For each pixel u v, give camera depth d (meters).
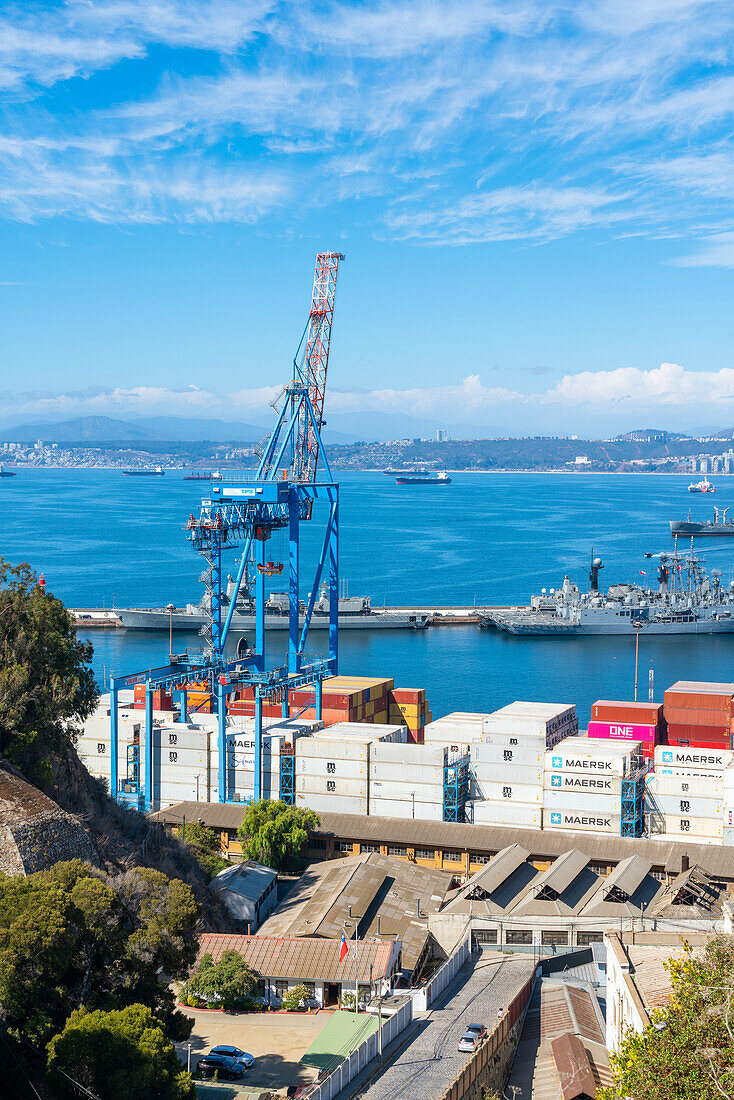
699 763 123.94
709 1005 44.31
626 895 96.19
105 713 146.38
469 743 131.88
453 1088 58.41
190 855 102.31
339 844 117.31
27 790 76.75
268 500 151.00
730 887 104.81
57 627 93.69
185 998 79.44
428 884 104.25
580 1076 61.72
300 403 173.88
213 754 134.75
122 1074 51.44
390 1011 75.06
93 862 77.00
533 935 93.00
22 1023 54.94
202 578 181.50
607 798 122.94
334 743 129.38
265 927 93.62
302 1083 63.94
